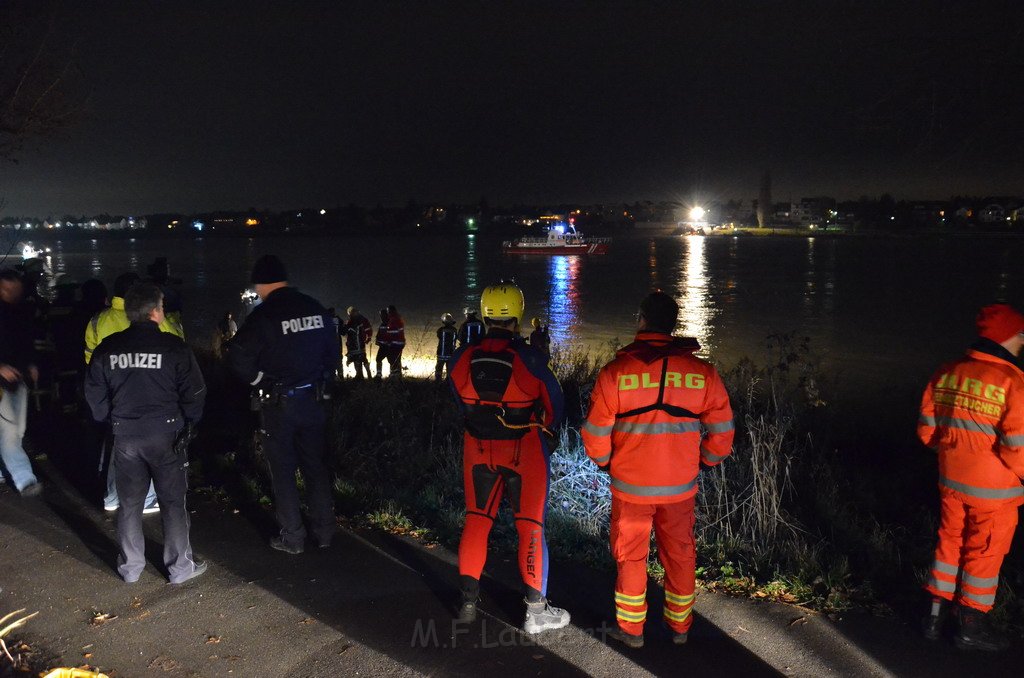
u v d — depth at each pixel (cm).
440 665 329
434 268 8338
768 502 508
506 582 414
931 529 528
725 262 9094
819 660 338
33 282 850
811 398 827
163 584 403
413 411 909
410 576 418
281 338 416
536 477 357
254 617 369
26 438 674
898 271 7056
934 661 338
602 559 446
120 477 394
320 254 12912
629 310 3825
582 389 856
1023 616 380
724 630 364
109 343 385
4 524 478
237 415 830
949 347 2450
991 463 335
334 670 325
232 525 489
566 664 332
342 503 533
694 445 326
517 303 360
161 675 320
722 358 2181
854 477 687
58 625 358
